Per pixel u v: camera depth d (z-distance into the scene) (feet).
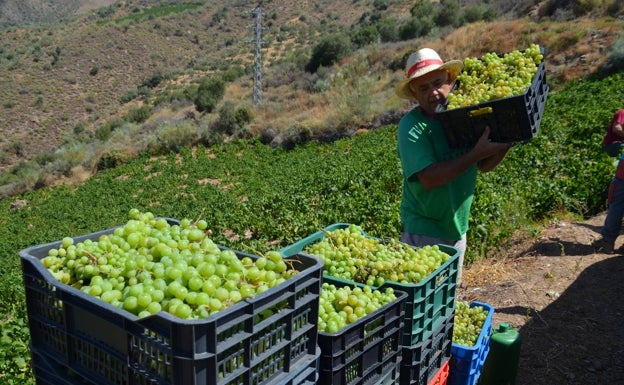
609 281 23.44
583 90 87.76
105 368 8.07
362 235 15.71
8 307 39.01
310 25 406.21
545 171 43.09
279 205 56.13
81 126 284.82
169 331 7.11
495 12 175.22
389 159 69.00
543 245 28.48
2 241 89.92
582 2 135.23
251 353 7.83
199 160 123.34
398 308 11.25
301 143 121.49
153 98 309.83
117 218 90.38
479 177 39.29
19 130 299.38
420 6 206.18
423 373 12.59
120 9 540.93
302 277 8.57
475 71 16.85
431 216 15.81
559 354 18.63
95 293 8.52
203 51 418.72
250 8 467.11
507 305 22.29
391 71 149.69
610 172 36.01
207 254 9.67
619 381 16.96
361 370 10.37
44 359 8.95
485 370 16.39
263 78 202.80
